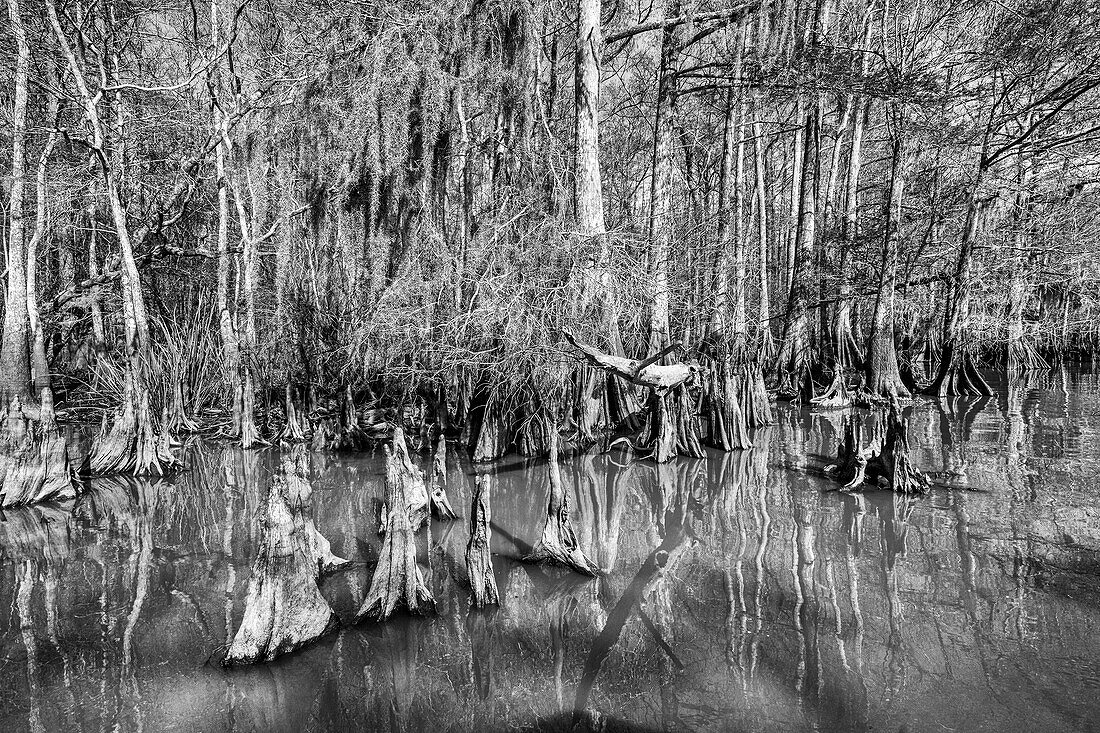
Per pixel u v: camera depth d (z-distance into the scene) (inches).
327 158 407.8
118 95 415.5
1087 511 209.2
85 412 467.8
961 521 201.0
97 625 144.8
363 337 363.9
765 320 580.1
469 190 399.5
